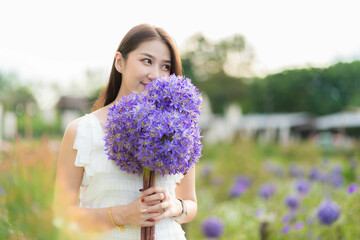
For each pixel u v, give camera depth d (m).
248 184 8.77
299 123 31.20
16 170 1.58
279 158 14.28
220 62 46.00
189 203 2.20
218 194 8.85
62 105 36.66
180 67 2.21
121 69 2.22
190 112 1.85
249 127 19.61
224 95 44.47
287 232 4.58
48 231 1.26
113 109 1.83
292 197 5.32
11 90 51.22
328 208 4.14
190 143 1.77
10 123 16.84
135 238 1.93
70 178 1.97
